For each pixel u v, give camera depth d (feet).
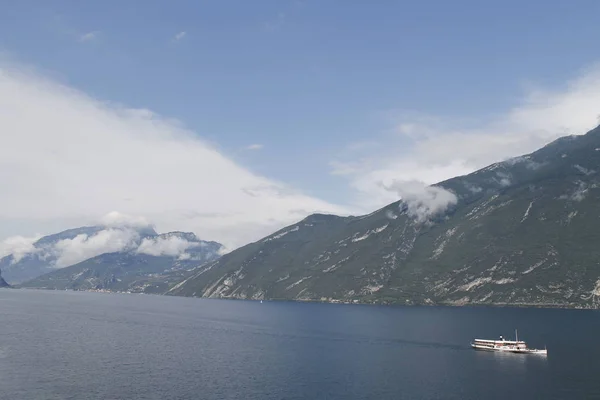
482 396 449.48
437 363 599.98
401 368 567.18
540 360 618.44
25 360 575.79
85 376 506.48
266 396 444.96
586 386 482.69
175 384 482.28
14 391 444.96
